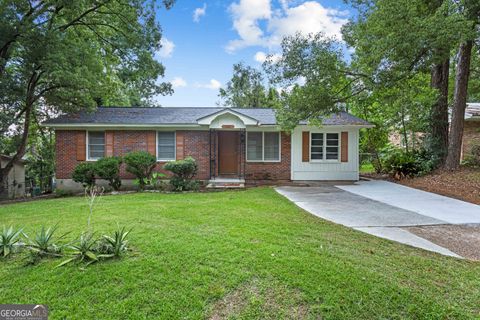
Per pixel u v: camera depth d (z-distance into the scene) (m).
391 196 8.57
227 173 13.50
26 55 9.80
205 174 12.54
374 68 9.09
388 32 8.06
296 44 9.98
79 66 10.49
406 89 11.29
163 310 2.55
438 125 12.23
